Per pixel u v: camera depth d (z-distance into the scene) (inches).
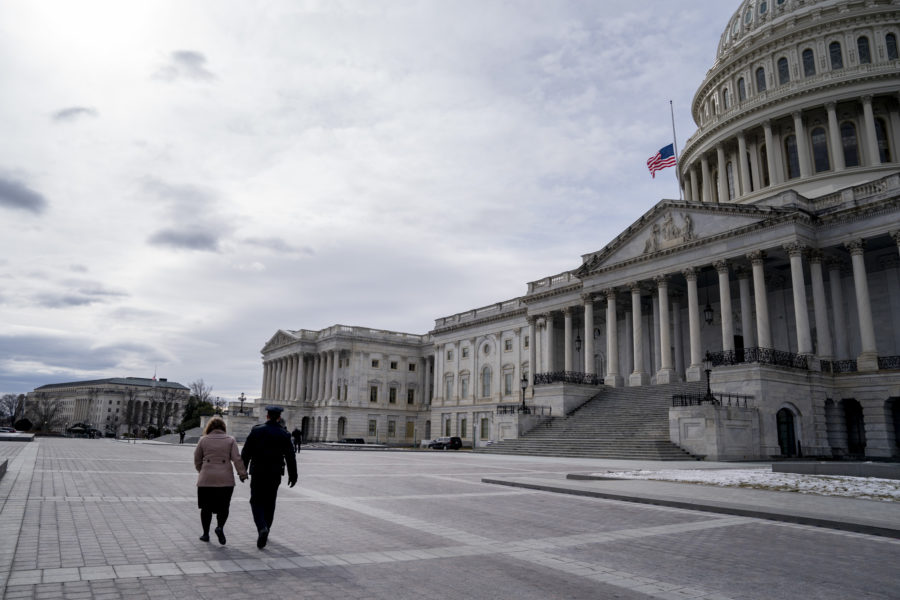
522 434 2001.7
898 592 301.0
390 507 561.9
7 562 323.9
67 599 260.7
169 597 267.4
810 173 2471.7
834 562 362.9
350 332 4276.6
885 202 1689.2
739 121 2679.6
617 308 2559.1
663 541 419.2
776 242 1801.2
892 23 2496.3
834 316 1861.5
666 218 2108.8
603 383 2274.9
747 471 978.7
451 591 287.9
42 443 2053.4
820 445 1614.2
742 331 2154.3
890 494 652.1
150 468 1005.8
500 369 3277.6
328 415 4087.1
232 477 387.9
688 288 2014.0
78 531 415.2
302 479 838.5
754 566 349.7
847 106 2492.6
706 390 1657.2
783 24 2696.9
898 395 1593.3
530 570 331.9
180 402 7544.3
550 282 2758.4
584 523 489.7
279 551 365.7
